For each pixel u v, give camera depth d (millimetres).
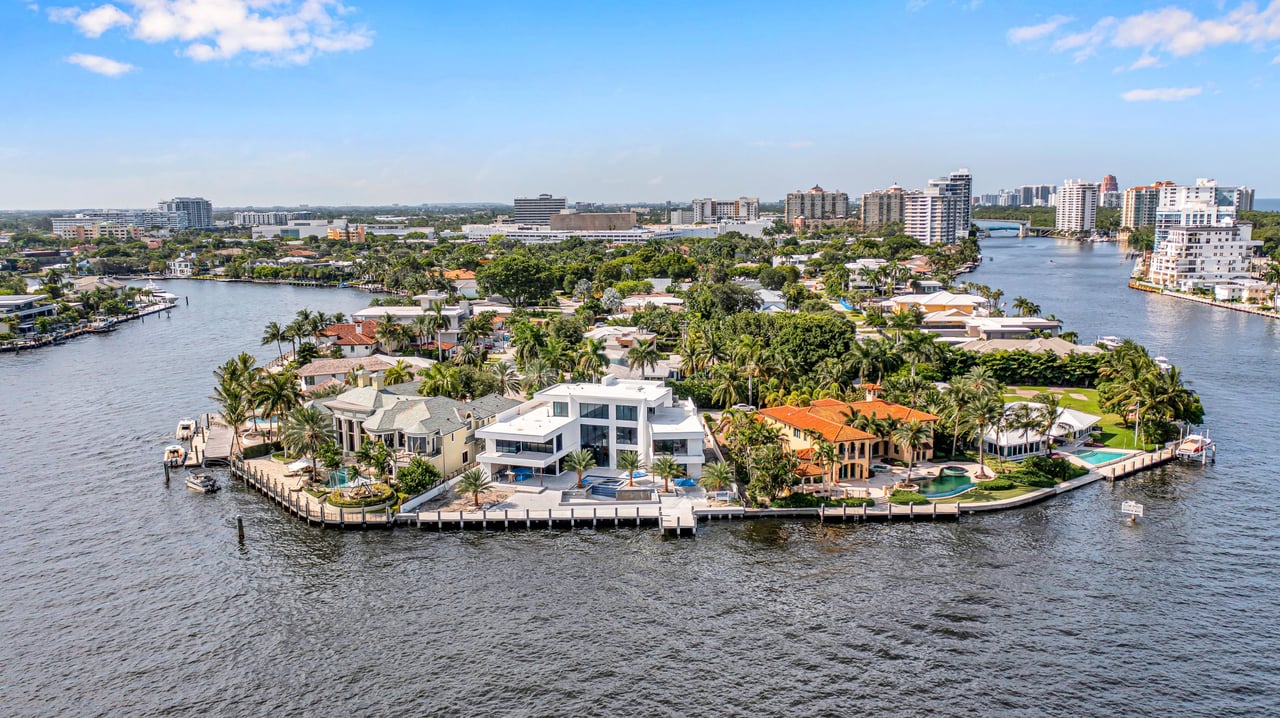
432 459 123375
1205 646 82000
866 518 112250
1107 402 151375
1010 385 185125
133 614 89250
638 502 115812
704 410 163375
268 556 102750
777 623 86688
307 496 118812
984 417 125000
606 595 92750
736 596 92188
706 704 74375
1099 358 182625
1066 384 184125
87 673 79125
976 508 113875
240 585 95438
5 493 124062
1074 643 82625
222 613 89438
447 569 99125
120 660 81062
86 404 177625
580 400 130000
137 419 165125
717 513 113188
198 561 101438
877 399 150125
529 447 123875
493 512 111938
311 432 124125
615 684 77188
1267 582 94062
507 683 77375
